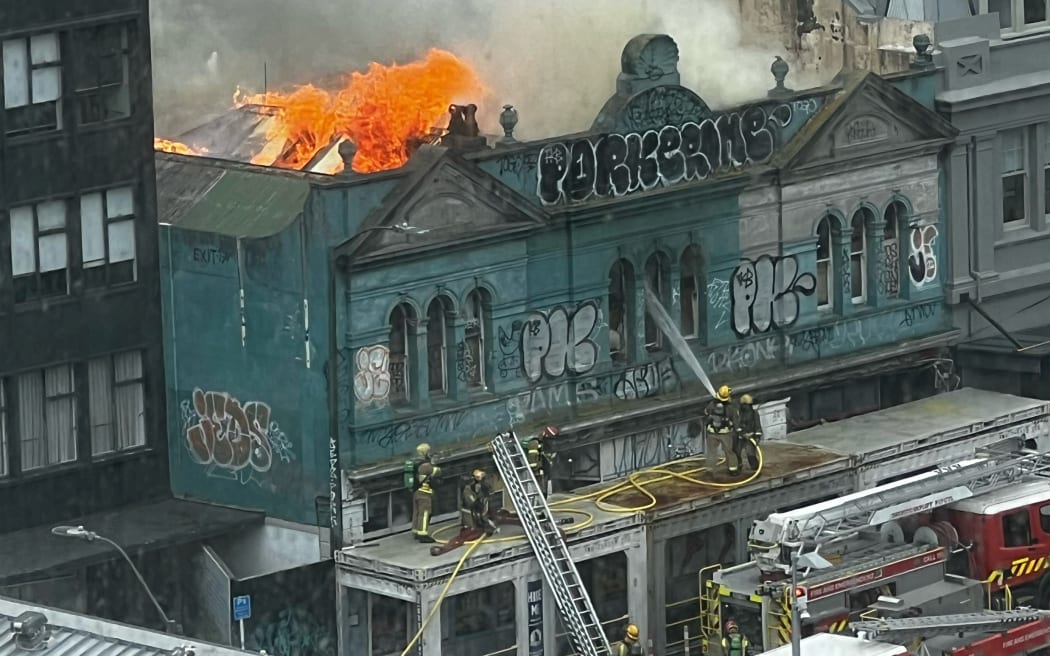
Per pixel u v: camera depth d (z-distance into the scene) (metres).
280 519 62.94
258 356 62.69
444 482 63.38
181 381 64.31
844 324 71.31
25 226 61.62
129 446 64.00
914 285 72.81
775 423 68.88
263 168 63.69
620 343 66.88
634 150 65.94
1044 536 63.03
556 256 65.00
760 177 68.50
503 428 64.38
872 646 54.81
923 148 72.06
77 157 62.31
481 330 64.00
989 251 74.19
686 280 67.94
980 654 57.25
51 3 61.44
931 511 62.25
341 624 61.44
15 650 44.03
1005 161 74.50
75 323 62.62
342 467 61.66
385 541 61.91
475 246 63.09
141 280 63.75
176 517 63.16
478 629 61.81
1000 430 70.25
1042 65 74.69
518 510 61.38
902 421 69.94
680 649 63.66
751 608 58.94
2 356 61.44
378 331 61.94
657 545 62.81
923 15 74.50
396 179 61.78
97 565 60.91
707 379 67.69
